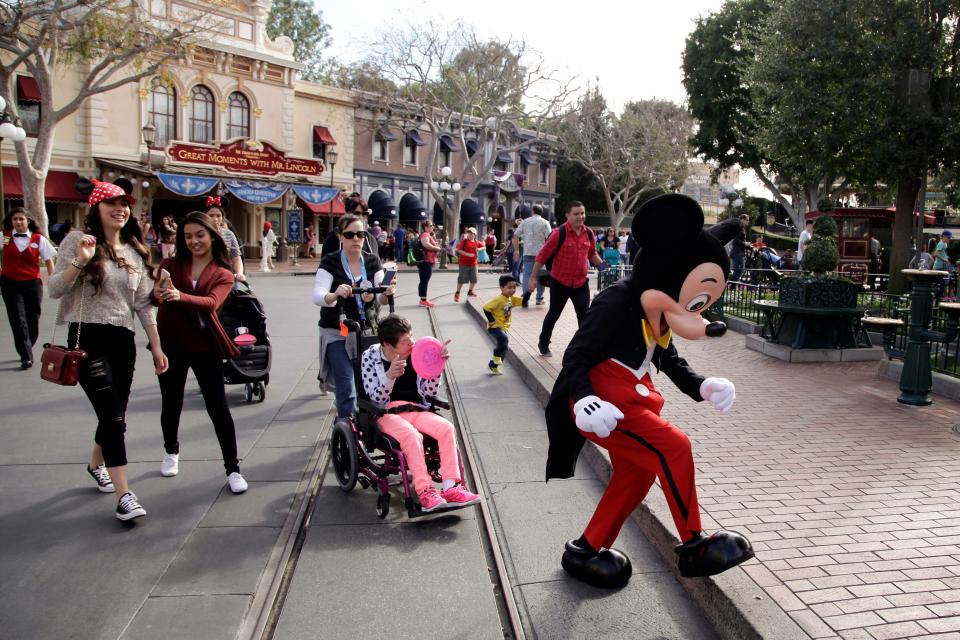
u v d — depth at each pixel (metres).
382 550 3.88
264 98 32.09
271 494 4.59
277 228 32.94
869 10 12.96
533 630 3.08
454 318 12.55
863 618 2.82
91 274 4.10
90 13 18.44
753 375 7.70
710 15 30.94
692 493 3.07
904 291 13.66
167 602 3.29
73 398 6.84
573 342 3.25
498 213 46.31
